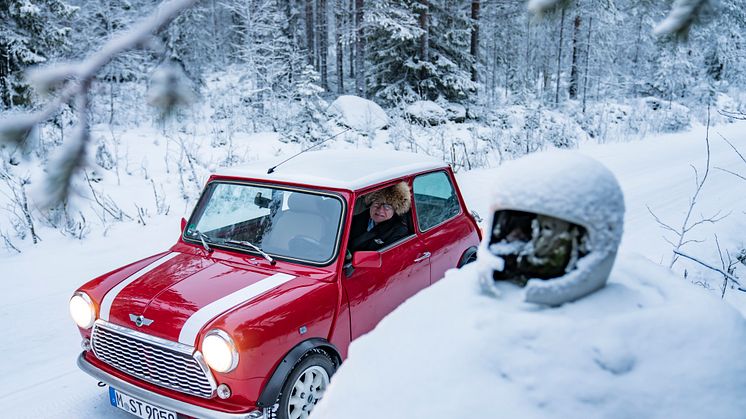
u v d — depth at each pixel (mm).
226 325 2807
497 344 1152
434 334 1249
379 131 16641
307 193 3742
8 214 7586
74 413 3621
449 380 1133
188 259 3750
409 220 4203
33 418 3568
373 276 3652
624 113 24828
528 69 28219
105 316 3219
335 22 22922
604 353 1106
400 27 18219
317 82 24938
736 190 10312
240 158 11617
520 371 1109
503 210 1335
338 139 14961
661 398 1065
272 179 3918
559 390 1076
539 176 1249
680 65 28250
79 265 6453
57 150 1034
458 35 20344
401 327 1325
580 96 27609
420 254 4145
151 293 3215
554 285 1238
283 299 3092
